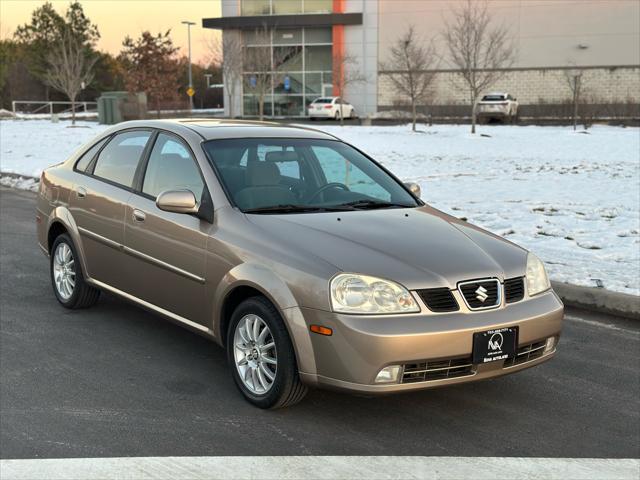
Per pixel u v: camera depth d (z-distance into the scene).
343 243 3.98
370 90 45.91
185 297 4.57
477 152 21.61
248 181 4.59
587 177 15.30
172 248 4.61
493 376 3.88
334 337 3.62
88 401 4.16
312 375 3.74
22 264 7.54
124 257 5.11
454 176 15.48
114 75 83.69
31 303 6.14
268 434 3.79
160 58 46.50
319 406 4.17
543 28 43.09
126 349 5.06
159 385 4.43
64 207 5.79
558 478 3.39
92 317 5.78
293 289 3.78
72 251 5.74
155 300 4.88
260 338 4.05
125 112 38.84
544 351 4.14
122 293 5.23
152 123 5.31
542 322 4.00
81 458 3.47
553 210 11.00
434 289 3.74
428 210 4.90
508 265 4.09
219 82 83.19
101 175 5.55
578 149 22.69
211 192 4.49
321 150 5.23
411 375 3.68
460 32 37.31
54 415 3.96
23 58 73.81
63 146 22.72
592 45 42.56
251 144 4.92
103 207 5.31
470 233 4.48
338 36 45.53
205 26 46.03
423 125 38.19
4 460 3.43
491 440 3.80
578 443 3.80
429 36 44.38
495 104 38.38
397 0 44.62
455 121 40.97
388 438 3.79
